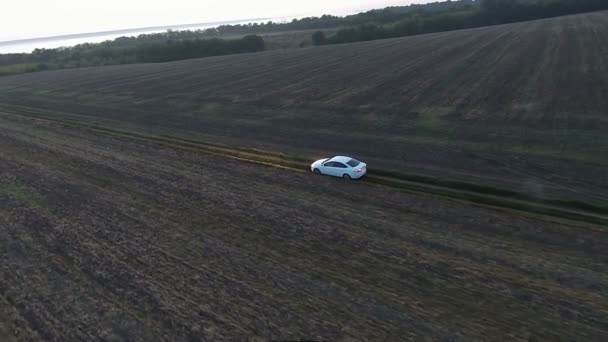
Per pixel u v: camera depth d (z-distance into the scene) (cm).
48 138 4003
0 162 3303
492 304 1473
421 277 1641
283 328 1401
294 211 2253
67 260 1855
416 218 2116
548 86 4316
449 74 5484
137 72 9031
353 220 2122
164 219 2214
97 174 2944
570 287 1531
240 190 2569
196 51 12144
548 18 10925
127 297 1586
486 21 11762
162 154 3369
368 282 1627
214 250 1894
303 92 5412
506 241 1861
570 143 2895
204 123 4356
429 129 3516
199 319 1455
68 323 1465
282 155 3197
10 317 1510
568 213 2056
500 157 2803
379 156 3023
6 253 1934
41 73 10412
